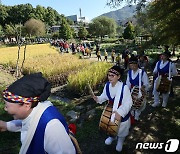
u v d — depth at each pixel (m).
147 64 12.06
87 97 8.39
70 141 1.46
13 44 46.59
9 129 1.83
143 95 4.62
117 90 3.28
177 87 8.16
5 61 17.48
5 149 4.03
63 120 1.51
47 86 1.50
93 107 6.37
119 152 3.98
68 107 6.61
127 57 14.77
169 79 5.54
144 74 4.64
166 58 5.51
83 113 5.95
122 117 3.35
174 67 5.57
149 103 6.51
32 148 1.45
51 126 1.40
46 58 18.00
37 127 1.41
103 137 4.51
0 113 5.42
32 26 49.94
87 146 4.23
